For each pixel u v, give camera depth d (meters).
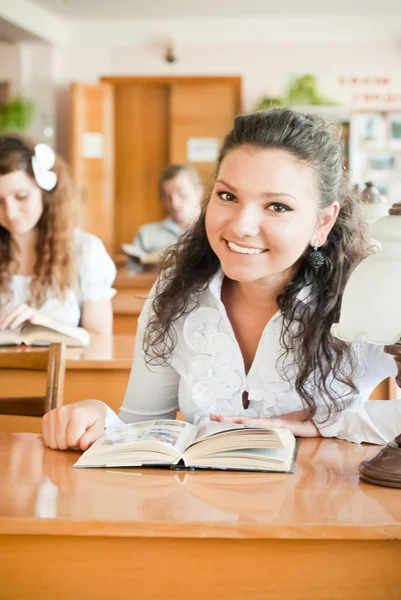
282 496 1.32
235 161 1.54
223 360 1.76
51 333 3.04
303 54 10.45
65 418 1.65
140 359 1.89
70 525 1.19
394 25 10.34
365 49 10.41
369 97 10.45
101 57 10.57
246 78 10.51
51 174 3.16
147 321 1.87
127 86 10.70
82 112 10.24
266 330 1.73
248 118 1.57
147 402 1.90
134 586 1.22
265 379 1.75
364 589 1.20
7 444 1.69
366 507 1.26
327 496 1.32
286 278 1.71
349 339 1.33
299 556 1.20
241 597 1.21
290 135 1.54
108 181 10.50
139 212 10.81
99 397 2.90
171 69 10.55
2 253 3.29
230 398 1.78
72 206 3.32
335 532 1.17
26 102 10.18
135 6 9.80
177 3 9.68
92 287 3.36
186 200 6.61
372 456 1.58
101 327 3.39
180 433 1.60
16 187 3.12
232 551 1.21
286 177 1.52
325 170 1.58
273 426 1.72
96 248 3.38
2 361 2.16
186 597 1.21
